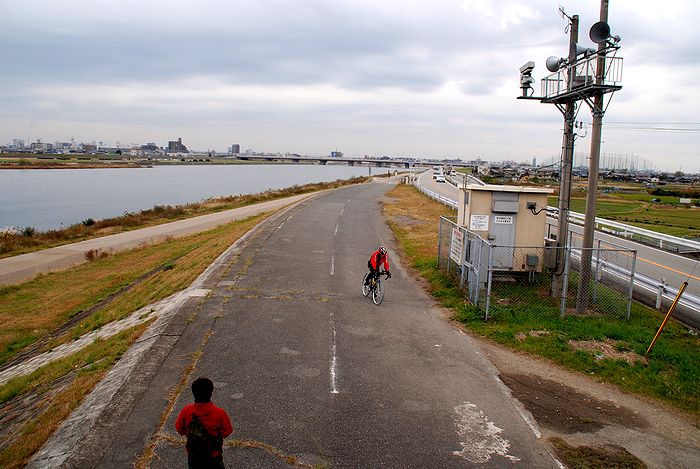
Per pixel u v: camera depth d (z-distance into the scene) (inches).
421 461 243.8
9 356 564.1
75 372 379.6
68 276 900.0
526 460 248.1
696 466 250.4
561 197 511.8
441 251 660.7
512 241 577.9
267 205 1945.1
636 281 585.0
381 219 1202.0
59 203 2733.8
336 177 6565.0
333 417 282.5
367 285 534.6
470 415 291.0
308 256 737.0
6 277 892.6
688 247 965.8
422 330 434.6
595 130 448.1
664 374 349.4
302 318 456.8
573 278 592.4
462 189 625.6
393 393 315.0
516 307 482.6
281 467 235.3
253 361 356.8
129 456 240.5
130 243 1216.2
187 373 333.1
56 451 247.9
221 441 200.8
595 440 269.9
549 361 370.9
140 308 582.6
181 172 7421.3
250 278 594.6
